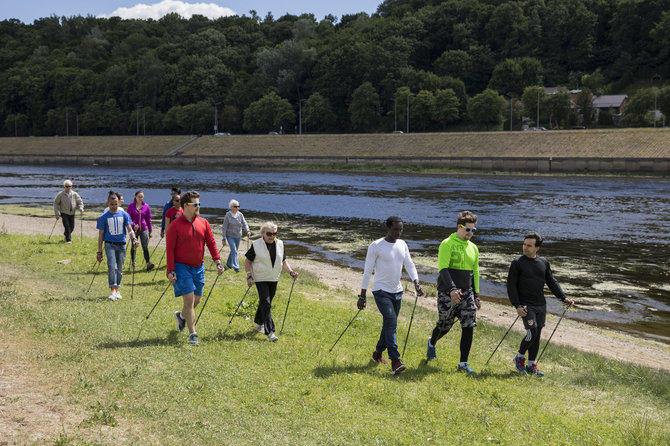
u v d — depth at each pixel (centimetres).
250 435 508
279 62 15325
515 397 668
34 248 1686
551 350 994
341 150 9269
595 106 12781
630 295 1664
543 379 776
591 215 3547
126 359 675
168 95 15950
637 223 3195
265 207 4103
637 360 1055
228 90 15262
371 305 1276
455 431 550
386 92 13762
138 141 11575
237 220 1500
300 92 15312
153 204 4450
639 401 732
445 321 757
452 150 8300
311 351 783
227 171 8875
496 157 7419
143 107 15825
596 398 720
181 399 573
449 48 16488
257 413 557
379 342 766
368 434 526
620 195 4800
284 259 845
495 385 710
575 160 6844
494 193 5047
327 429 533
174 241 766
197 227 784
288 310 1060
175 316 856
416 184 6122
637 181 6059
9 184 6469
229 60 17338
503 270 1983
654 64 15138
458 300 725
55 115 16350
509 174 7069
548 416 609
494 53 16250
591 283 1814
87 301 996
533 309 782
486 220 3328
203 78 15600
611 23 16225
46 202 4359
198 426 516
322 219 3441
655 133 7069
